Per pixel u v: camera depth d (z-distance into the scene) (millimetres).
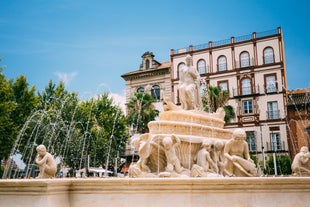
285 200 5293
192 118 9523
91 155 31156
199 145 8797
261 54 43438
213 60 46031
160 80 47688
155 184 5172
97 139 31438
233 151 8125
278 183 5293
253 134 41500
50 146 28547
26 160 26422
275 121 40500
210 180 5180
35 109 27594
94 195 5281
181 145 8547
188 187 5184
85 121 31375
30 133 26828
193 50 47094
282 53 42500
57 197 5055
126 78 49562
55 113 29969
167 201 5160
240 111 42906
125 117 34531
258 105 42031
